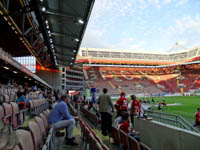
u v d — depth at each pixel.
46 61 39.28
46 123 3.96
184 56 81.75
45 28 15.34
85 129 3.73
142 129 6.09
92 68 83.75
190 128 6.09
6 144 0.76
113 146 4.92
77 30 15.21
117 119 6.26
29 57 53.97
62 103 4.26
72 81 59.38
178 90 68.44
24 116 6.41
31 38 21.42
